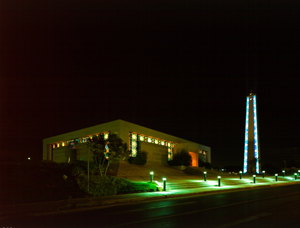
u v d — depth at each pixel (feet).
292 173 191.42
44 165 71.51
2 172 59.21
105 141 81.87
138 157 136.05
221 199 53.52
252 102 215.92
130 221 31.99
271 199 52.65
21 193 50.70
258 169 202.90
